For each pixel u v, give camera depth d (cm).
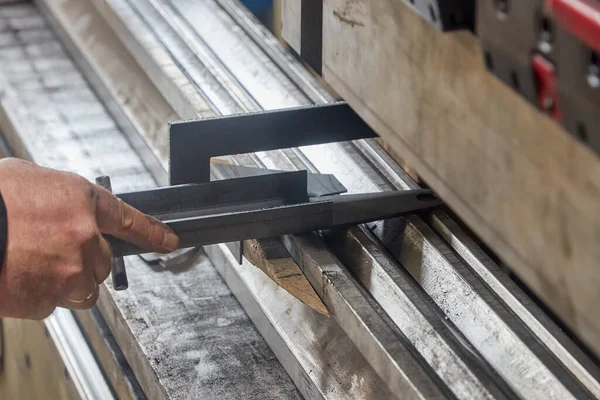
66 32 188
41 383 157
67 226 98
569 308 60
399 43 76
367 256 102
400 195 109
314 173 115
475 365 84
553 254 61
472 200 69
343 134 110
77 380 136
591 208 56
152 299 127
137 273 133
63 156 157
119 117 166
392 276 97
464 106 68
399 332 90
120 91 167
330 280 96
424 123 74
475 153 67
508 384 83
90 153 158
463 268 97
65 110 171
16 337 168
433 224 107
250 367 114
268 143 108
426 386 80
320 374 104
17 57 188
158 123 156
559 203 59
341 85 90
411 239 104
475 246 102
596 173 55
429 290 99
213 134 106
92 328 140
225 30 164
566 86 54
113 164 155
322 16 96
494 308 90
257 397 108
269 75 150
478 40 64
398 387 83
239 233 104
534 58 56
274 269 104
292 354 109
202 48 159
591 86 51
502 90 63
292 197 108
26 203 97
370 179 120
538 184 61
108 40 178
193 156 106
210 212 106
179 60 156
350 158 125
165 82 152
